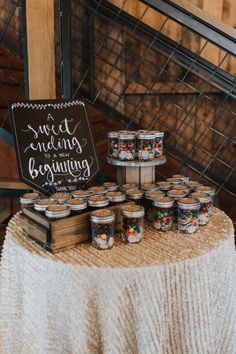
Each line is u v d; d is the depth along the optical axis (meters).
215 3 2.59
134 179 1.37
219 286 1.07
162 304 0.96
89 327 0.96
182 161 2.53
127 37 2.74
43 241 1.06
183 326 1.00
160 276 0.95
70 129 1.45
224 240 1.11
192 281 0.99
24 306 1.09
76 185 1.42
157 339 0.95
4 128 1.96
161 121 2.82
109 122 2.66
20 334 1.16
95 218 1.04
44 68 1.76
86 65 2.83
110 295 0.94
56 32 2.77
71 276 0.96
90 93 2.84
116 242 1.11
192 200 1.18
